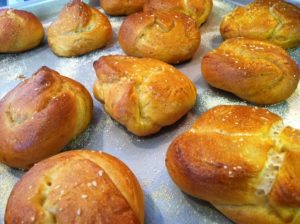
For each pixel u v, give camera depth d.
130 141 0.22
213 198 0.17
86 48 0.28
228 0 0.32
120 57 0.24
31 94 0.21
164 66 0.23
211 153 0.17
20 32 0.27
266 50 0.23
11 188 0.20
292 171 0.16
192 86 0.23
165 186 0.19
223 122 0.18
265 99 0.23
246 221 0.17
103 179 0.16
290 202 0.16
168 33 0.26
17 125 0.20
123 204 0.16
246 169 0.16
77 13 0.28
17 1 0.32
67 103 0.21
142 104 0.22
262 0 0.28
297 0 0.28
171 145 0.19
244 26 0.27
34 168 0.17
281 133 0.18
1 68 0.27
